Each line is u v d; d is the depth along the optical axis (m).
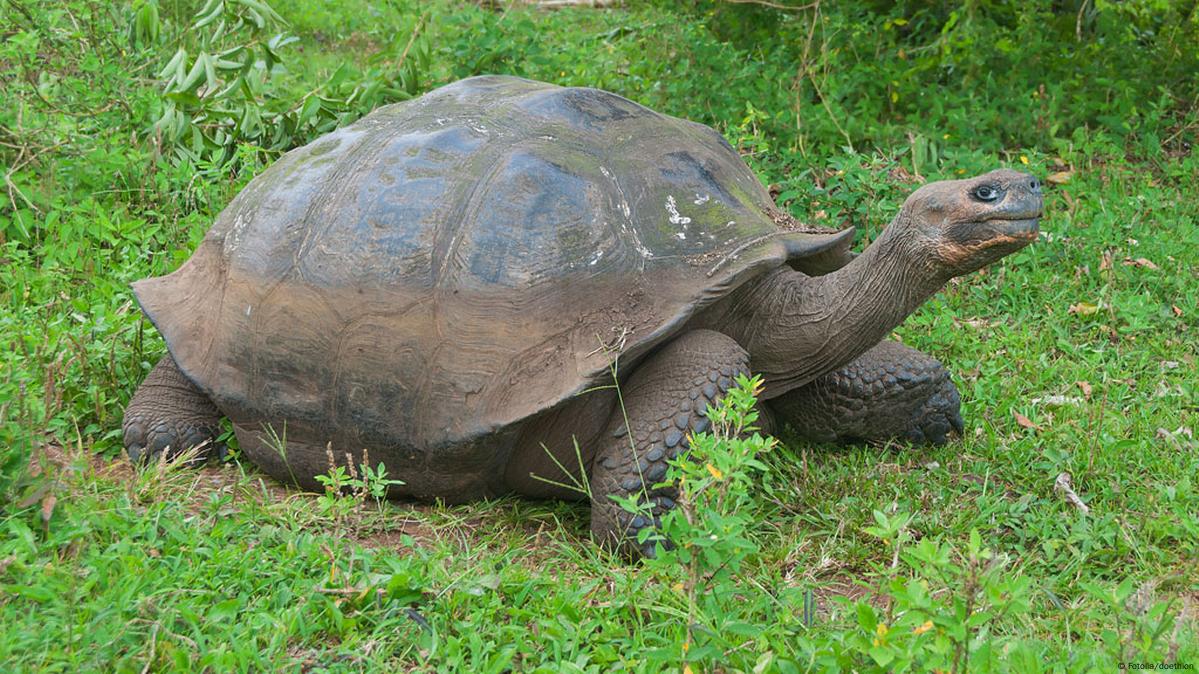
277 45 6.29
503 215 3.20
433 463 3.27
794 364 3.56
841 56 6.82
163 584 2.73
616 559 3.14
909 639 2.33
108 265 4.51
